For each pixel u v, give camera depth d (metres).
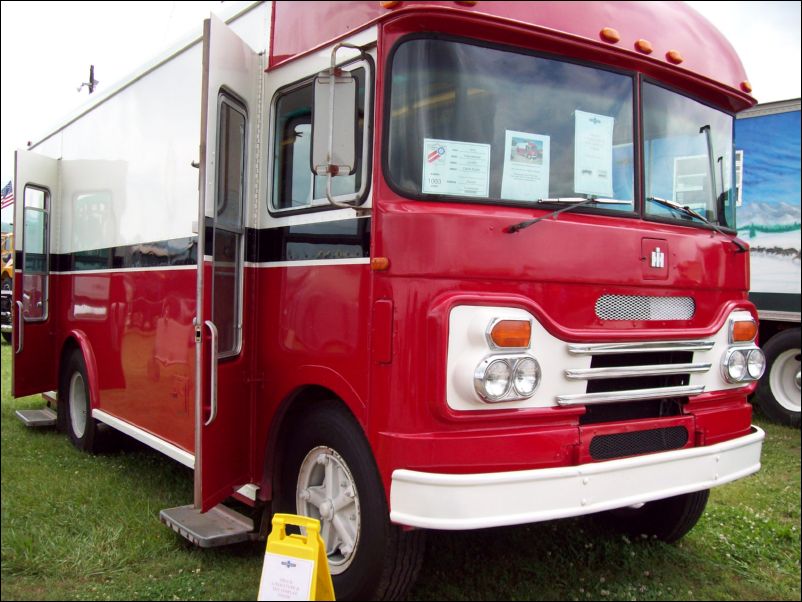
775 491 5.30
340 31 3.46
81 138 6.04
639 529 4.36
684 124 3.86
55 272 6.65
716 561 4.10
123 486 5.02
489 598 3.55
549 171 3.33
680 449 3.44
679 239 3.56
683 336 3.51
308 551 2.63
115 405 5.19
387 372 3.00
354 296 3.22
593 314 3.26
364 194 3.19
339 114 3.10
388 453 2.96
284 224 3.75
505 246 3.05
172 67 4.41
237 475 3.86
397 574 3.18
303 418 3.67
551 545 4.17
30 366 6.53
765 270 7.55
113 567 3.78
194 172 4.04
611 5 3.57
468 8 3.12
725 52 4.08
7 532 4.11
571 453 3.12
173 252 4.26
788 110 7.39
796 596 3.71
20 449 6.04
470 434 2.94
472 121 3.19
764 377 7.60
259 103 4.02
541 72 3.35
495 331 2.93
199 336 3.49
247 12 4.22
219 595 3.50
